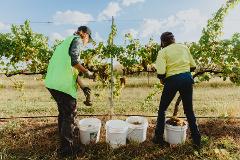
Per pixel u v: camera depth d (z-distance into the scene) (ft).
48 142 9.73
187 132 10.74
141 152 9.12
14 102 17.89
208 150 9.18
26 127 11.27
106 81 12.78
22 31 12.66
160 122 9.37
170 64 9.02
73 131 8.71
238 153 9.04
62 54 8.52
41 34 12.79
